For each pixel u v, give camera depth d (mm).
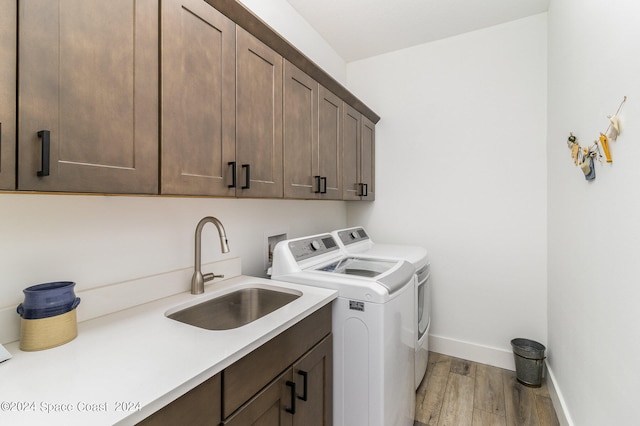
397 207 2754
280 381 1061
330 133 1943
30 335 835
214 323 1367
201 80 1063
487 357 2389
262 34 1333
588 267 1291
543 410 1839
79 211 1062
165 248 1358
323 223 2607
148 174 902
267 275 1949
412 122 2676
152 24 911
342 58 2871
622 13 965
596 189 1200
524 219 2275
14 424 554
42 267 972
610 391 1062
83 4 755
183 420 728
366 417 1333
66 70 723
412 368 1718
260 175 1339
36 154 673
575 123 1469
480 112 2410
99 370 744
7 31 634
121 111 835
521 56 2264
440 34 2471
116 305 1145
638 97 863
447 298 2551
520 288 2297
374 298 1313
